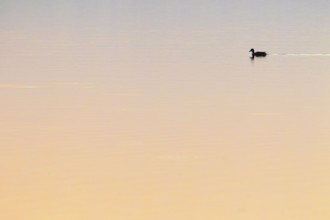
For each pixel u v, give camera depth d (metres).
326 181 63.00
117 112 79.44
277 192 60.97
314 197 60.09
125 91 87.38
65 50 109.69
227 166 65.94
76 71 96.69
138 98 84.62
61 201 59.19
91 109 80.50
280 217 56.84
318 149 70.00
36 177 63.34
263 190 61.31
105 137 72.25
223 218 56.72
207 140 71.88
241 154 68.56
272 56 107.44
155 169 65.25
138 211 57.69
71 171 64.62
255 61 104.25
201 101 83.75
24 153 68.38
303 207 58.47
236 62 103.62
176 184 62.28
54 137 72.12
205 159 67.44
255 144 71.12
